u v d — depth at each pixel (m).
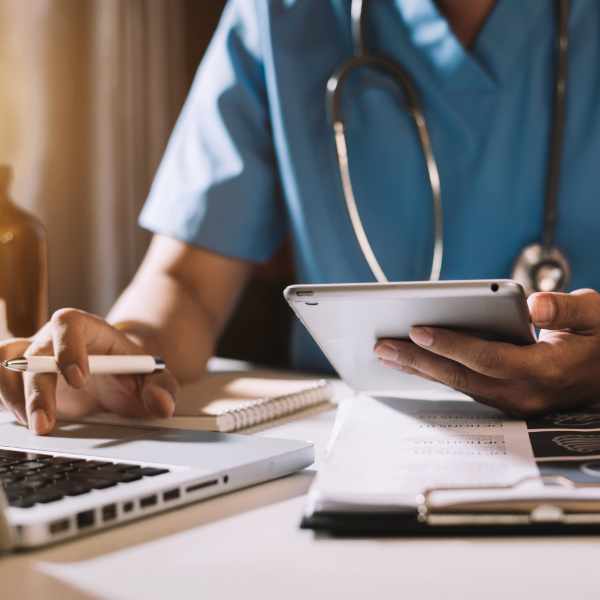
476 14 1.07
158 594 0.34
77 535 0.41
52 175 1.81
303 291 0.56
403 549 0.39
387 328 0.59
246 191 1.08
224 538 0.41
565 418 0.59
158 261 1.07
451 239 1.06
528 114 1.04
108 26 1.88
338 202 1.07
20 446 0.56
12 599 0.34
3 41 1.73
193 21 2.17
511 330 0.56
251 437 0.57
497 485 0.41
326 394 0.78
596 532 0.40
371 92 1.06
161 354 0.91
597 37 1.05
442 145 1.06
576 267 1.05
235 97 1.10
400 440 0.51
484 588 0.34
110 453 0.53
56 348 0.64
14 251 0.83
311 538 0.41
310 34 1.09
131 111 1.94
